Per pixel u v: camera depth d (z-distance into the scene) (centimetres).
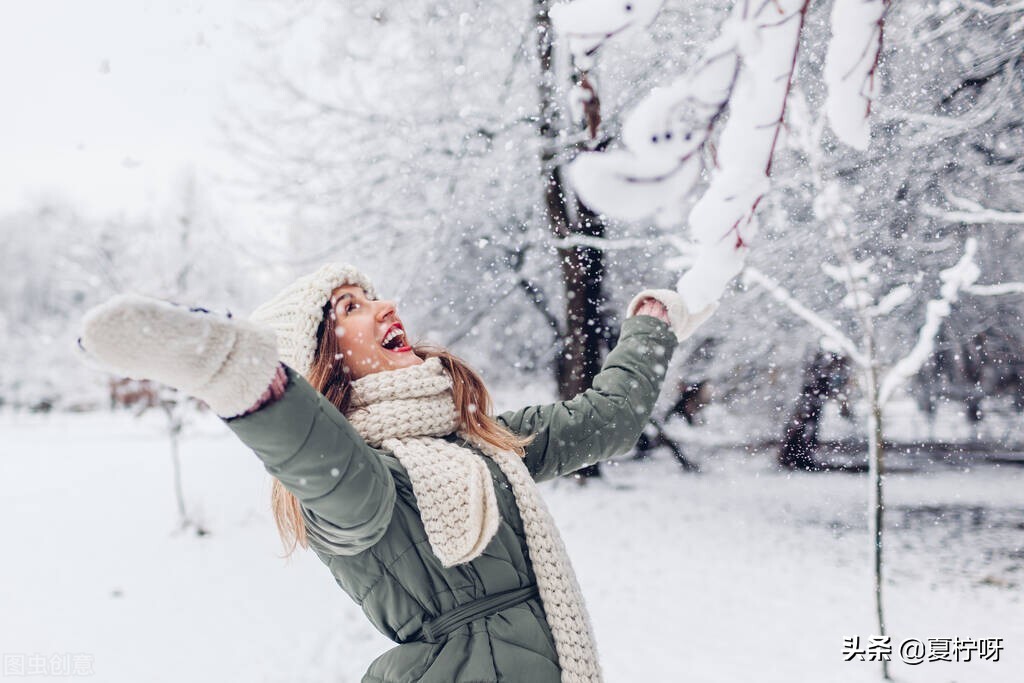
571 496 1185
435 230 1004
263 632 556
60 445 2134
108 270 1269
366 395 159
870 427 445
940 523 924
